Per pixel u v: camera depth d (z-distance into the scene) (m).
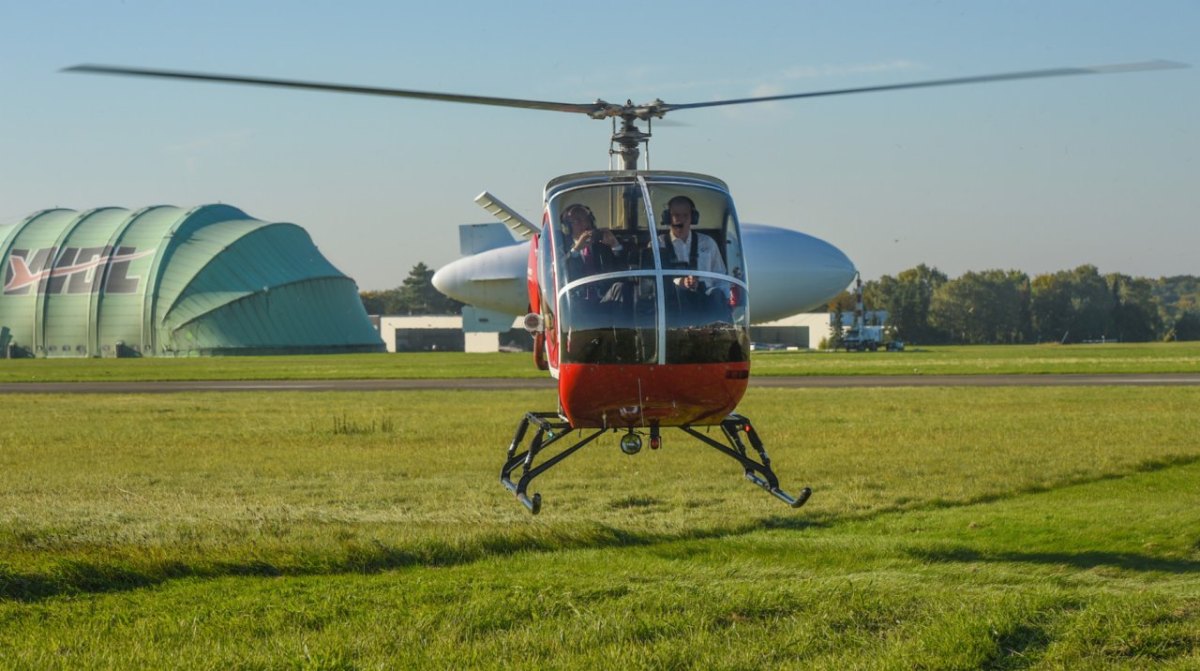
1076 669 6.45
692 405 9.61
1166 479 15.09
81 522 11.24
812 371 48.09
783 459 17.02
